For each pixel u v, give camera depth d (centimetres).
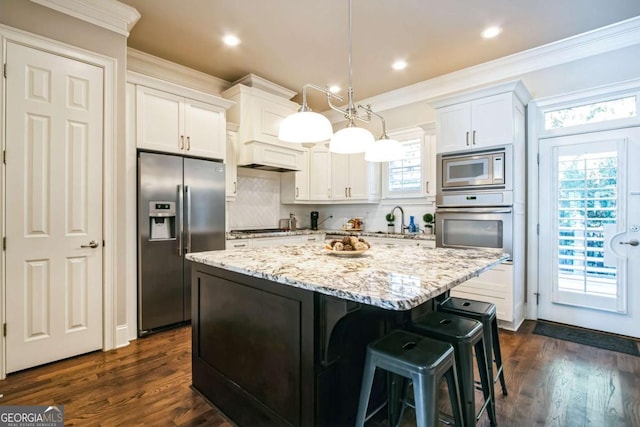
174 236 304
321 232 468
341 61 346
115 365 230
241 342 172
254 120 386
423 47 314
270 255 199
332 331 134
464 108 318
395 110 441
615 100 286
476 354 166
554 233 315
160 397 192
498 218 296
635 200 275
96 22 247
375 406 171
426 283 125
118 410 179
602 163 290
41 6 224
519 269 312
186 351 254
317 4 250
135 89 282
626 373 217
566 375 214
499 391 196
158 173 290
